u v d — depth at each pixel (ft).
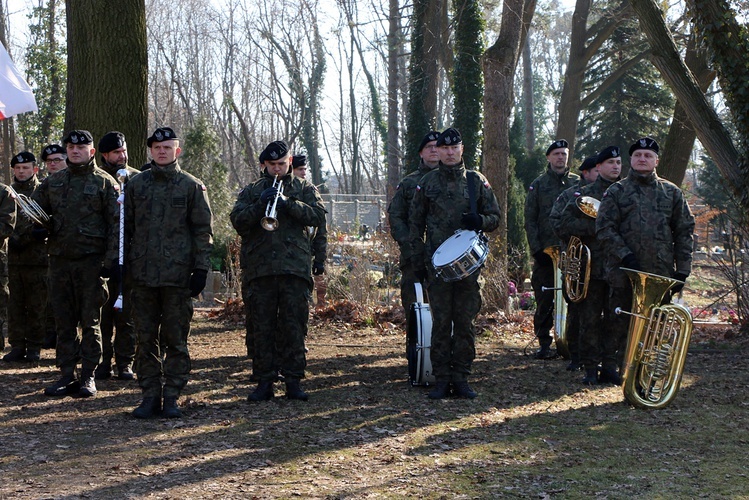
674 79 41.83
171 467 17.17
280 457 17.94
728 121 63.41
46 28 101.55
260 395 24.03
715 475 16.51
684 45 67.97
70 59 37.60
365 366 30.66
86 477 16.48
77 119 36.73
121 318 26.68
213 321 45.34
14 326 30.55
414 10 79.87
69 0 37.17
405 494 15.39
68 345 24.43
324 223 25.09
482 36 73.26
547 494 15.34
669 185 24.80
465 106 73.05
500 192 48.70
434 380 25.98
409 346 26.84
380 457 17.93
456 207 24.58
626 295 25.16
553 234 32.32
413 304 26.63
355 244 49.55
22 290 30.42
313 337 39.99
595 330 26.96
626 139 128.57
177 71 174.19
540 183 32.68
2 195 26.40
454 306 24.61
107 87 36.32
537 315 33.09
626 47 104.27
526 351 34.63
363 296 46.44
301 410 22.72
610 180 28.27
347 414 22.22
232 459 17.78
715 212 86.79
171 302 21.70
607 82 102.99
